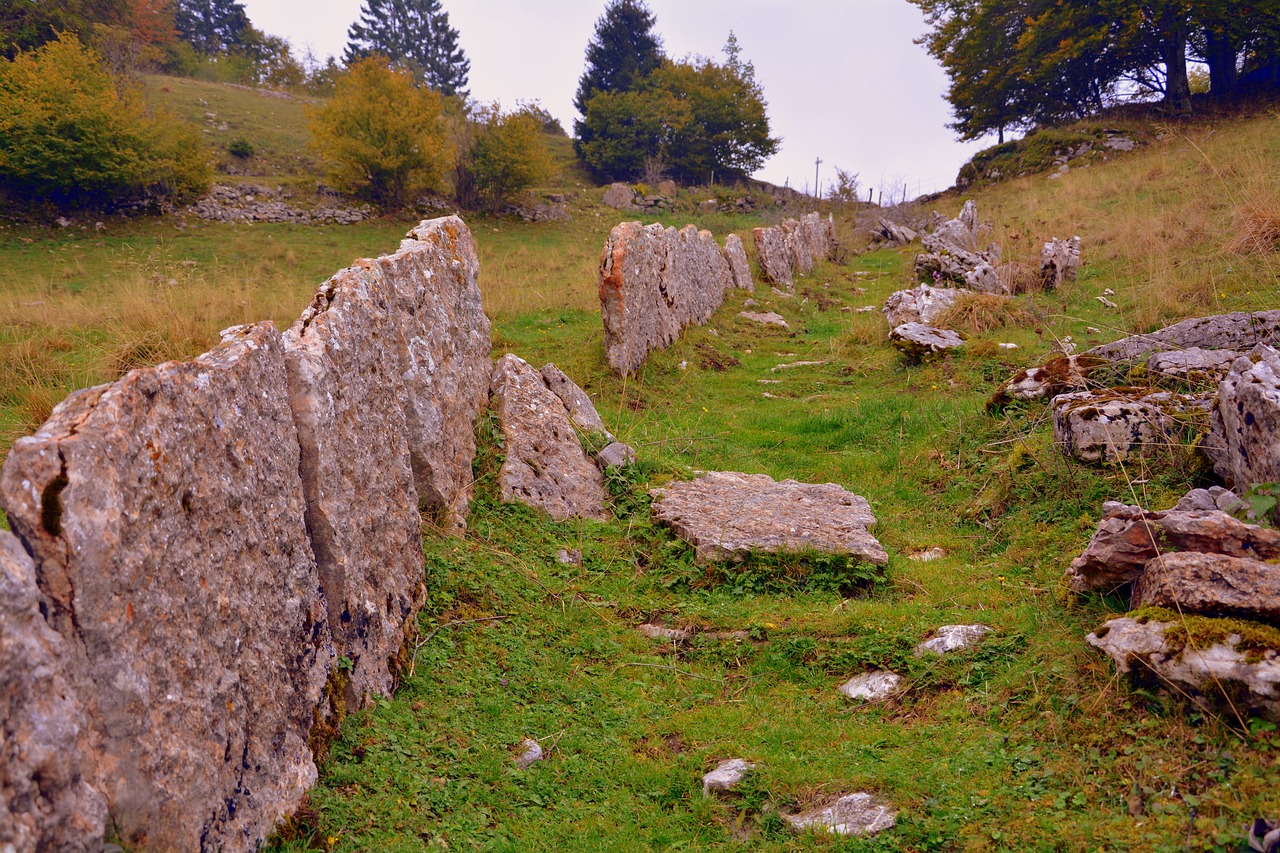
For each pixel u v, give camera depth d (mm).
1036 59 36250
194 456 2971
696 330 13891
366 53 78375
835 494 7176
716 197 42688
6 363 8508
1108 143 30688
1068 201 22859
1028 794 3391
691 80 50406
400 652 4473
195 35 68062
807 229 23203
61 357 9203
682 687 4816
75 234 27016
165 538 2727
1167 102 34031
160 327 9852
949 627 4859
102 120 28375
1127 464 6250
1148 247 15117
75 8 38469
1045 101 39812
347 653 3949
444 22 81500
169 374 2896
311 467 3838
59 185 27828
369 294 4965
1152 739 3428
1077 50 33438
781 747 4105
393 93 33656
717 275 16281
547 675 4816
